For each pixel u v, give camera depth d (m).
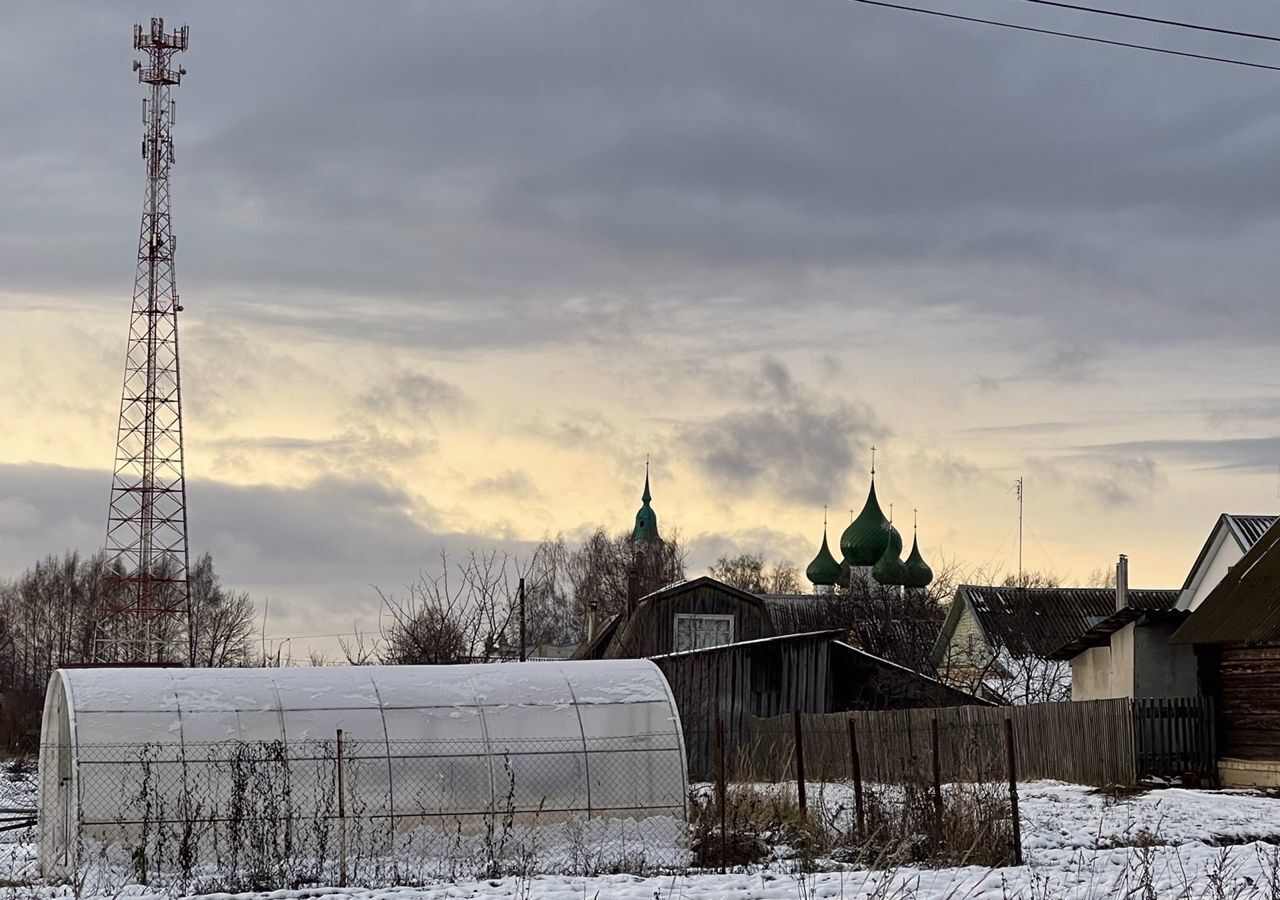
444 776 21.34
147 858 19.41
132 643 67.25
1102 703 31.09
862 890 17.14
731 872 19.28
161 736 20.66
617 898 16.75
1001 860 19.84
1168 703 31.11
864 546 96.25
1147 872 16.30
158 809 19.73
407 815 20.94
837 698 39.94
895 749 33.31
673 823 21.88
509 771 21.52
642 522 112.62
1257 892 16.69
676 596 47.47
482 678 22.98
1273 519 43.69
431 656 44.06
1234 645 31.39
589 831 21.56
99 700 20.94
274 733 21.16
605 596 90.00
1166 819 24.38
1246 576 32.44
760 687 39.25
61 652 81.44
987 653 54.47
